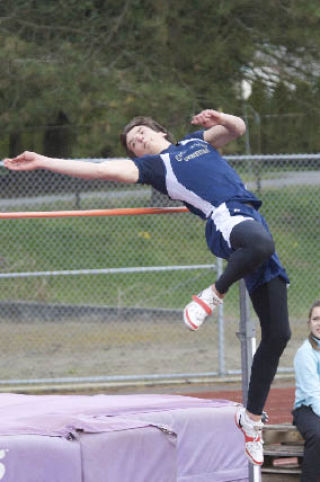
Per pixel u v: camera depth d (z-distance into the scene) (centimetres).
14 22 4897
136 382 2973
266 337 1177
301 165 5644
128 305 4444
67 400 1700
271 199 5256
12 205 5522
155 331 3938
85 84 4447
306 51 5222
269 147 5444
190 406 1596
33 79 4372
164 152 1250
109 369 3186
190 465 1549
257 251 1094
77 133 4700
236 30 5144
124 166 1208
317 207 5256
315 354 1659
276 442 1672
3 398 1766
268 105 5416
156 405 1595
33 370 3177
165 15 4791
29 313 4244
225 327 3972
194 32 5078
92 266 4909
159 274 4841
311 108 5325
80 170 1189
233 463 1616
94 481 1329
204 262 4925
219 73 5184
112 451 1355
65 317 4234
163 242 5162
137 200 5553
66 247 5019
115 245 5134
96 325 4081
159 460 1422
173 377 3012
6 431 1294
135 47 5000
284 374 3131
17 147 5703
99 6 5019
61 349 3569
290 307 4281
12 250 4959
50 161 1188
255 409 1202
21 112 4453
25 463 1264
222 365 3019
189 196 1202
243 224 1122
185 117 4541
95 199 5569
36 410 1557
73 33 4959
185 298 4547
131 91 4484
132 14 4838
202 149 1230
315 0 4884
